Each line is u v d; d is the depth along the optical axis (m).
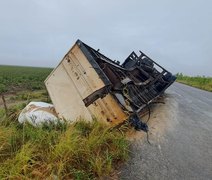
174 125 8.00
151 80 10.70
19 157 4.48
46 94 18.08
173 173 5.02
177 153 5.95
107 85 6.14
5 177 4.10
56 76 7.16
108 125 6.28
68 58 6.89
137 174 4.87
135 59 12.42
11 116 7.53
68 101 6.92
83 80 6.57
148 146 6.12
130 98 7.28
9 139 5.31
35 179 4.17
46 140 5.33
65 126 6.41
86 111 6.63
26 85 30.58
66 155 4.66
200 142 6.86
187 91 18.81
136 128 6.82
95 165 4.69
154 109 9.99
